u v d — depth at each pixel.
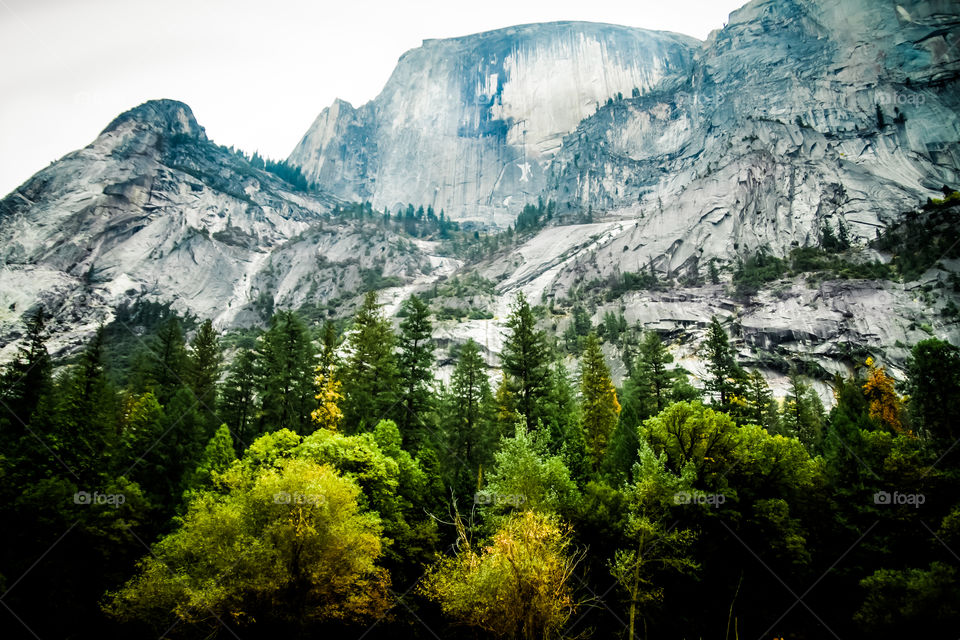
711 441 33.50
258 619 25.44
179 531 28.83
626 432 39.09
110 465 35.78
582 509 30.78
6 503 30.09
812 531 33.34
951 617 24.44
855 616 27.83
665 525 30.30
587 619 29.12
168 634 26.12
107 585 30.05
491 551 23.23
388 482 31.92
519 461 29.77
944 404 40.25
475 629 27.25
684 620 29.59
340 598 26.72
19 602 27.83
